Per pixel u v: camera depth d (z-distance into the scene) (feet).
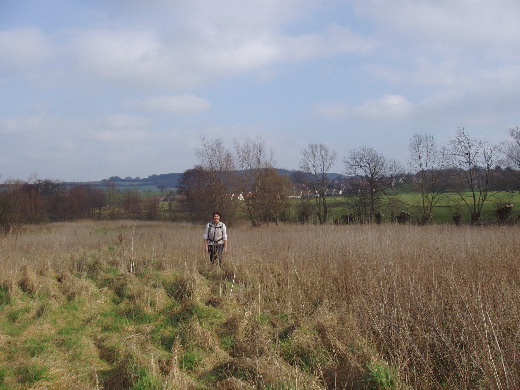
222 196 130.93
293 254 37.70
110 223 135.54
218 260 36.11
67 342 20.98
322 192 139.13
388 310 21.18
